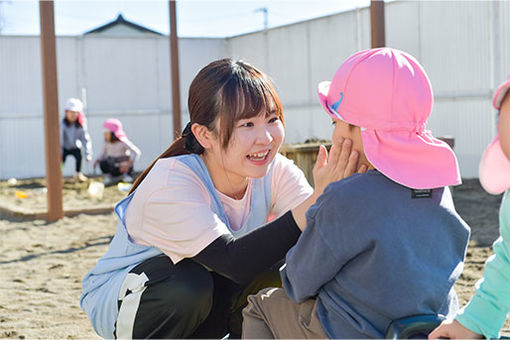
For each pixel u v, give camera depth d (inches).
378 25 245.9
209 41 574.2
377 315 62.9
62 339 120.0
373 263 61.7
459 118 405.7
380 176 63.8
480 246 197.5
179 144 88.7
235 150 79.1
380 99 63.2
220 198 85.7
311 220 64.6
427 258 63.0
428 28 417.1
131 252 86.0
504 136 55.1
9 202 343.9
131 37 548.7
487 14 382.0
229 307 91.7
